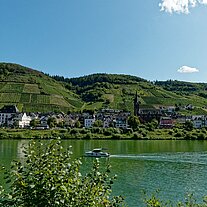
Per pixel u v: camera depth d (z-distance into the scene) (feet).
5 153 316.60
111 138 542.16
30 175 39.29
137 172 227.61
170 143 480.64
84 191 39.60
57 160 40.68
